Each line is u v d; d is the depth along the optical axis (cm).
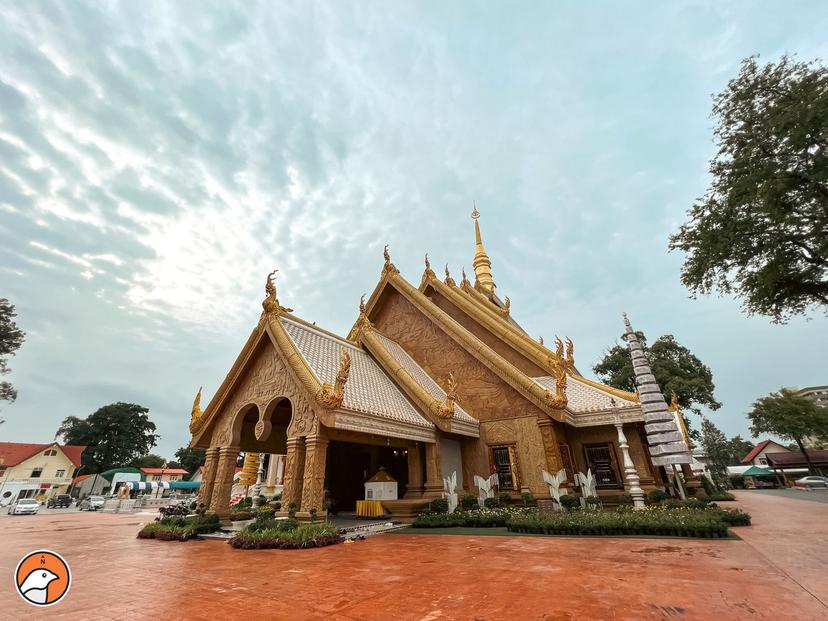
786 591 509
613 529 1034
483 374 1880
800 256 1537
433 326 2139
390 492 1531
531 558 768
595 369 4809
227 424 1505
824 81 1282
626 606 463
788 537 957
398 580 622
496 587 564
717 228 1631
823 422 5259
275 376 1414
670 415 1484
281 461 3166
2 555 980
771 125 1367
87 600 545
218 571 721
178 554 933
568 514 1226
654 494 1540
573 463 1745
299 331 1593
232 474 1445
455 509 1455
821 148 1299
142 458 8894
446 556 816
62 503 5072
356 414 1248
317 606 500
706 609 446
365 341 1898
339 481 1995
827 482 4788
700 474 2977
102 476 6738
